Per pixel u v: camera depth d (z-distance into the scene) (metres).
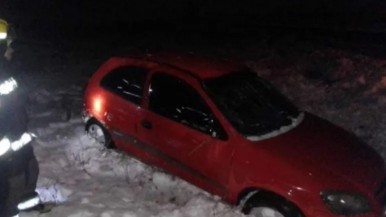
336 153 4.94
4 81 2.98
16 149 3.09
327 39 13.29
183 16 17.83
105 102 6.24
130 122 5.90
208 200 5.21
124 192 5.45
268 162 4.69
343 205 4.39
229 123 5.00
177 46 13.26
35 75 10.33
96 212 4.90
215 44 13.33
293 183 4.50
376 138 7.30
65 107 8.32
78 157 6.21
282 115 5.48
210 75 5.45
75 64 11.47
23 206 3.52
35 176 3.51
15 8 18.38
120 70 6.21
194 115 5.26
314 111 8.49
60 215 4.74
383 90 8.88
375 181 4.71
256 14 17.94
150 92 5.71
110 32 15.27
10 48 3.11
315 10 18.06
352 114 8.22
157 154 5.67
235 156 4.89
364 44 12.70
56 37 14.34
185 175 5.44
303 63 10.78
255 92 5.60
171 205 5.22
